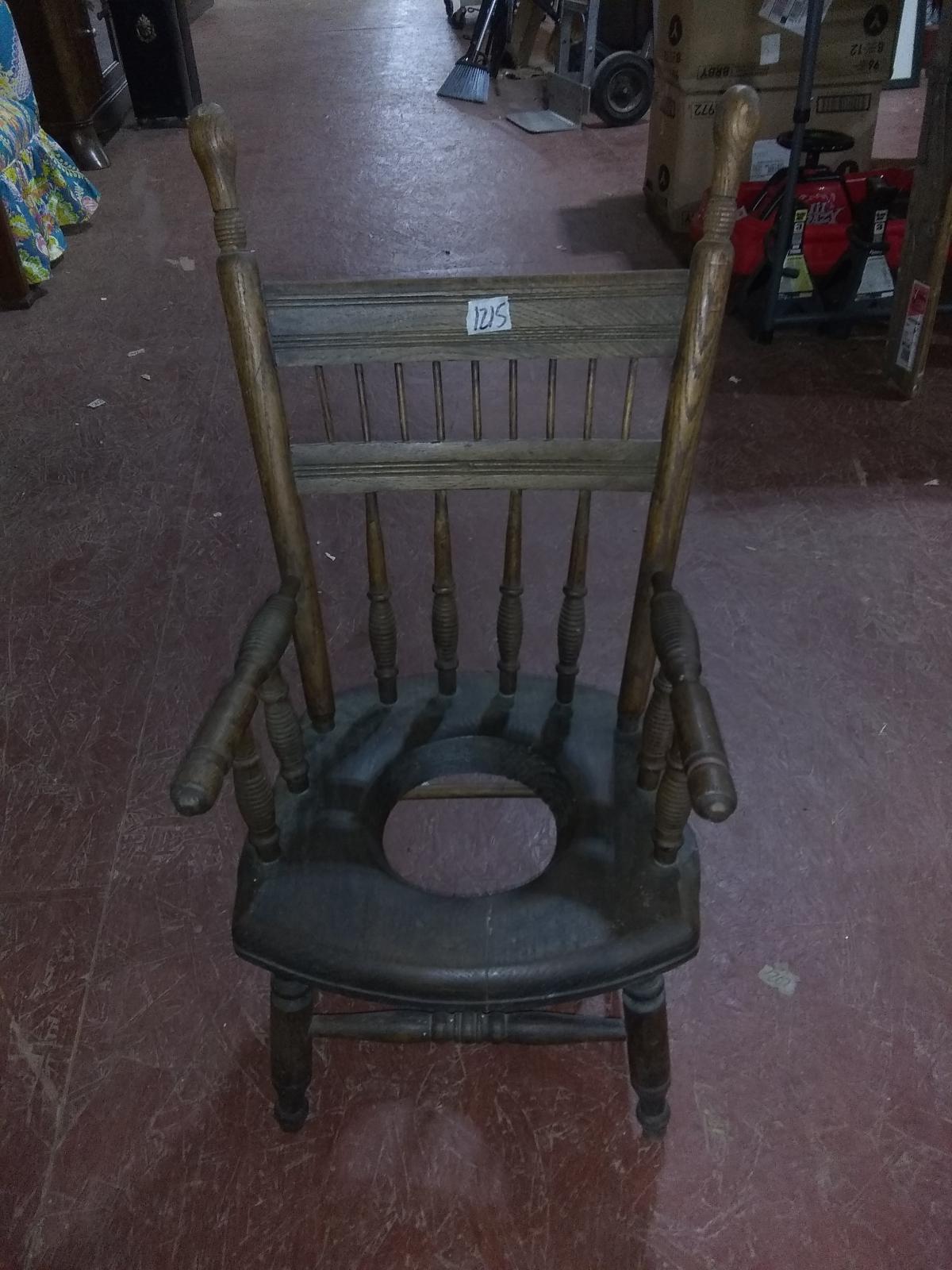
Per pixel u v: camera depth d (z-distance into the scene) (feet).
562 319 3.28
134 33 15.85
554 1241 3.77
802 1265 3.68
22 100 11.48
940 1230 3.74
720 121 2.89
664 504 3.44
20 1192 3.95
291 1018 3.73
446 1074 4.29
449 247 11.65
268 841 3.31
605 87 15.07
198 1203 3.91
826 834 5.14
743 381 8.95
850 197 9.36
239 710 2.85
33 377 9.48
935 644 6.21
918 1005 4.43
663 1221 3.82
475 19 21.86
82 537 7.41
